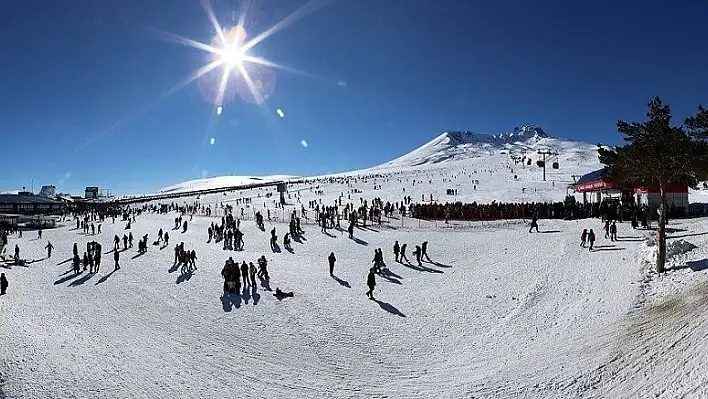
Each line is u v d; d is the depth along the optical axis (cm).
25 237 4878
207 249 3756
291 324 1920
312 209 6600
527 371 1348
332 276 2817
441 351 1659
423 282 2662
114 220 5853
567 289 2167
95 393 1276
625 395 1084
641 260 2264
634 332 1464
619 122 2300
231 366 1493
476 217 4741
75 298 2316
